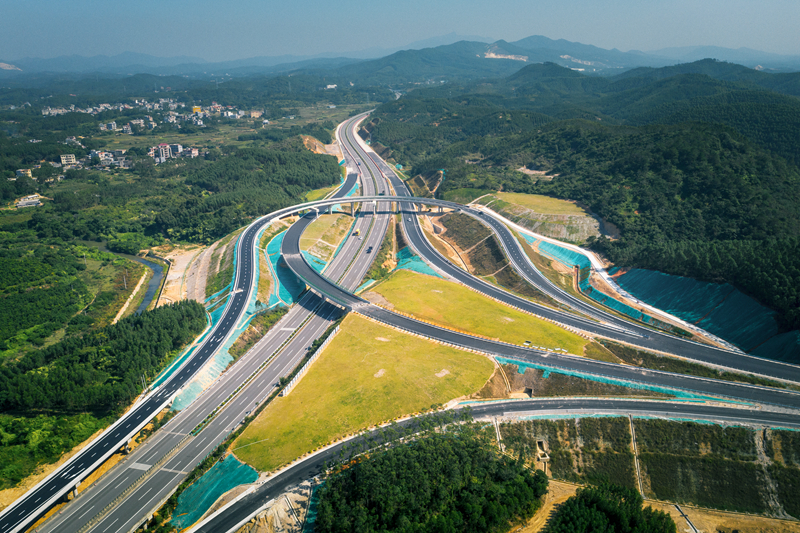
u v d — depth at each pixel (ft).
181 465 485.56
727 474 470.39
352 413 532.32
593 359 627.46
